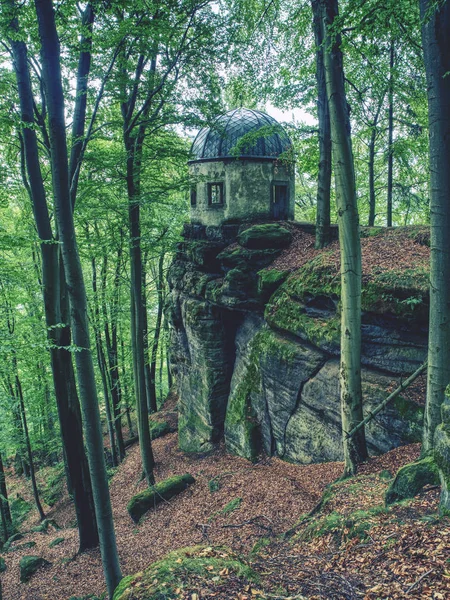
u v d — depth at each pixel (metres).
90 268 23.23
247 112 19.67
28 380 18.66
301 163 17.94
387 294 10.60
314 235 16.62
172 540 11.46
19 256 17.88
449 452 5.57
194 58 13.75
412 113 17.09
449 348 7.11
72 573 12.02
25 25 9.41
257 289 15.54
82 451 12.66
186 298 19.28
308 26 15.12
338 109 8.68
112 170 14.33
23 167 12.33
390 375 10.84
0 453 19.17
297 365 13.28
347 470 9.74
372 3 7.45
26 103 10.23
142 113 14.20
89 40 10.66
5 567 14.00
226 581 4.80
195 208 20.19
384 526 5.96
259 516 10.32
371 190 19.70
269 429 14.98
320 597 4.60
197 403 19.22
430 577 4.42
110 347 22.89
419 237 12.39
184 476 15.33
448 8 6.31
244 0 13.91
